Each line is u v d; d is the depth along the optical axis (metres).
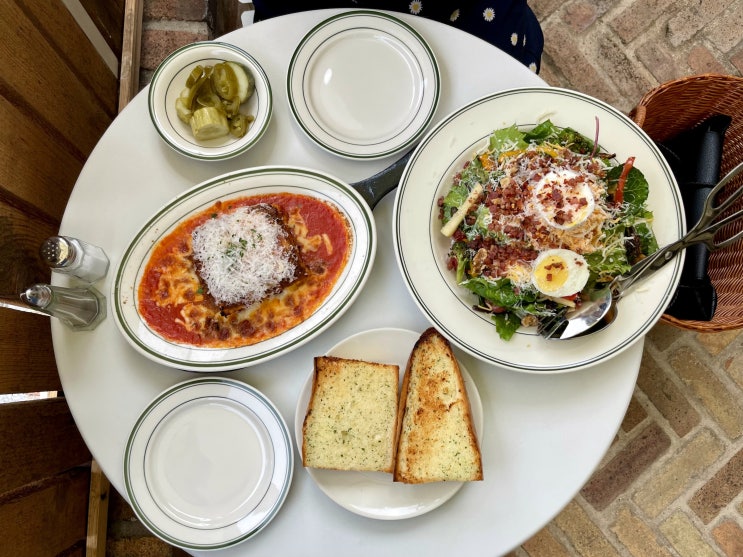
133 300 0.62
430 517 0.58
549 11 1.01
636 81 0.99
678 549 0.90
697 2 0.99
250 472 0.59
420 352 0.59
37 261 0.71
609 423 0.58
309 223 0.64
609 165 0.59
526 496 0.57
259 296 0.61
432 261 0.61
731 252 0.73
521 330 0.59
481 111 0.61
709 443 0.91
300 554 0.58
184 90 0.64
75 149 0.80
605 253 0.58
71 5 0.80
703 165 0.72
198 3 0.95
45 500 0.73
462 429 0.57
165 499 0.59
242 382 0.60
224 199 0.64
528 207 0.57
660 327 0.94
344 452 0.59
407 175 0.61
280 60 0.66
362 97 0.64
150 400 0.62
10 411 0.66
